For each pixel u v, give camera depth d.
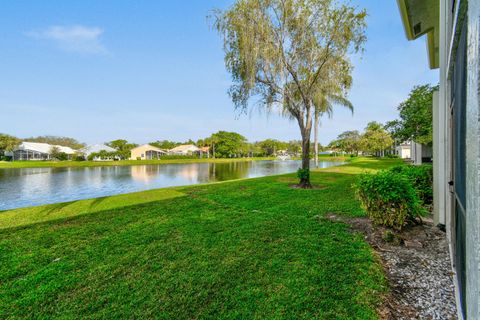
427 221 3.88
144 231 3.80
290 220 4.20
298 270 2.46
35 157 44.22
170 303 2.02
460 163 1.29
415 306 1.88
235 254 2.89
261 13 7.36
